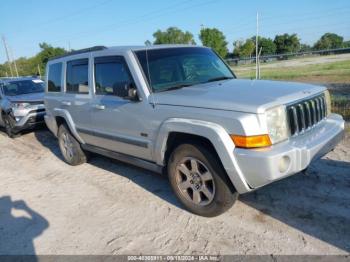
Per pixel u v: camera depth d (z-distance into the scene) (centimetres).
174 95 372
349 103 762
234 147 312
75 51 554
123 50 433
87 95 504
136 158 448
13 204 466
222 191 341
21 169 632
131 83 414
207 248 318
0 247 355
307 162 317
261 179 303
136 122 412
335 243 304
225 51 5844
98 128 493
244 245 316
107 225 380
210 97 343
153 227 365
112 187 489
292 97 331
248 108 305
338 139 375
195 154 351
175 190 390
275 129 310
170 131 361
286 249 303
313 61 3216
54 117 616
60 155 704
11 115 895
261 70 2422
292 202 384
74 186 510
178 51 464
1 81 1041
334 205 367
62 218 409
